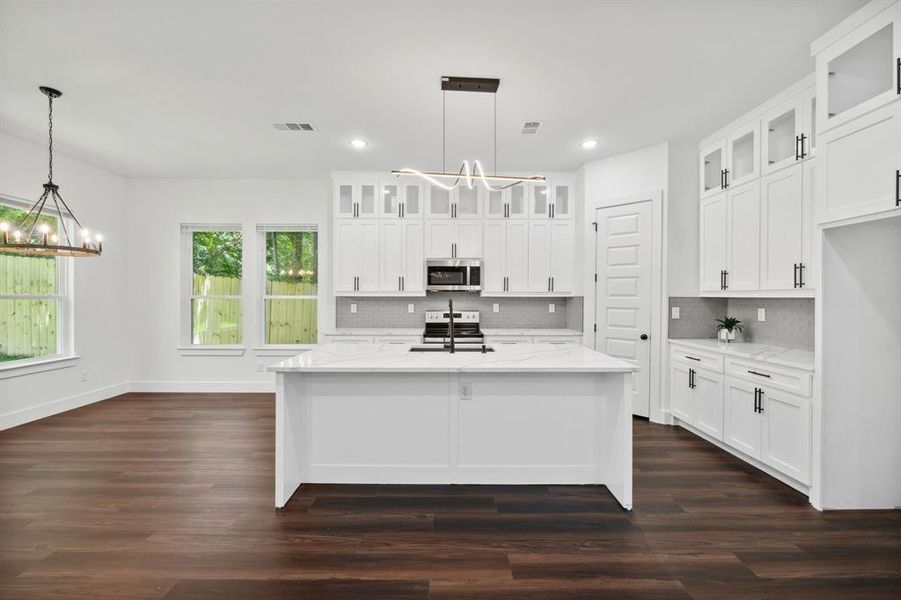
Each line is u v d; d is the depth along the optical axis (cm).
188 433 405
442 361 278
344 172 540
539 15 242
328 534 235
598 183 492
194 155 479
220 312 594
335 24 250
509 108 358
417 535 235
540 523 247
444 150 459
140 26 252
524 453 295
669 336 439
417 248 544
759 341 397
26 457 346
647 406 452
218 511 259
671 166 437
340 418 295
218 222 577
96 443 378
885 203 224
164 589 191
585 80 313
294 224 579
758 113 353
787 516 255
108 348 543
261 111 365
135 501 272
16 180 424
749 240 363
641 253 455
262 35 261
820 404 261
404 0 230
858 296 262
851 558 215
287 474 269
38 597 186
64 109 362
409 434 294
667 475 313
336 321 577
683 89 326
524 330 553
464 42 268
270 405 508
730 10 238
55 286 483
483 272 545
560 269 546
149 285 576
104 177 534
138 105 354
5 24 250
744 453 332
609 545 226
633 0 230
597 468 295
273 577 200
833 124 253
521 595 189
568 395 293
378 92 331
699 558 215
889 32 236
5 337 430
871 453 263
